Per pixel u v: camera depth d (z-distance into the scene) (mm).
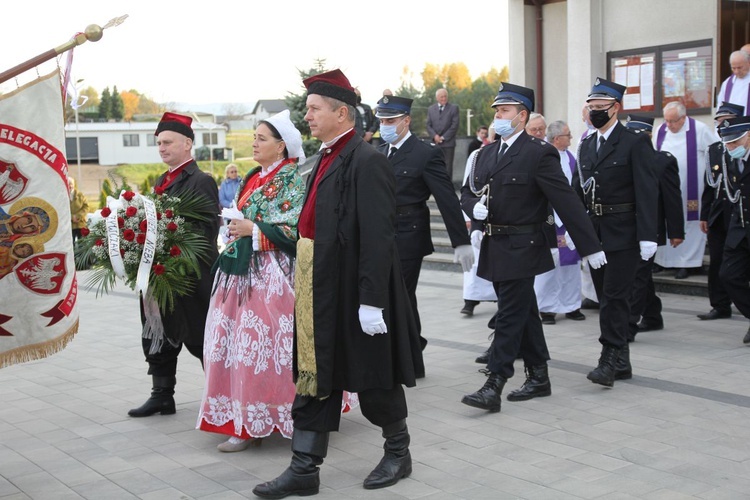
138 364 7297
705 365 6488
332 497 4125
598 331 7910
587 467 4434
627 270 5906
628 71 11953
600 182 6012
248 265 4820
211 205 5418
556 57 13883
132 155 41438
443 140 14602
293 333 4312
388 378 4062
